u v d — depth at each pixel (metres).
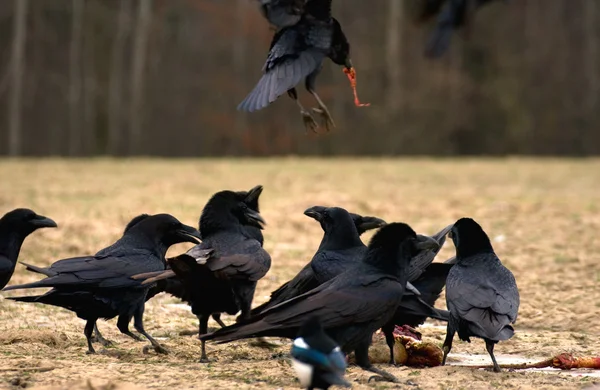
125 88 61.97
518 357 10.27
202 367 9.13
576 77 59.53
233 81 59.38
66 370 8.77
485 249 9.56
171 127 59.81
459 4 16.61
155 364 9.27
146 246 10.00
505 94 58.41
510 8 59.25
